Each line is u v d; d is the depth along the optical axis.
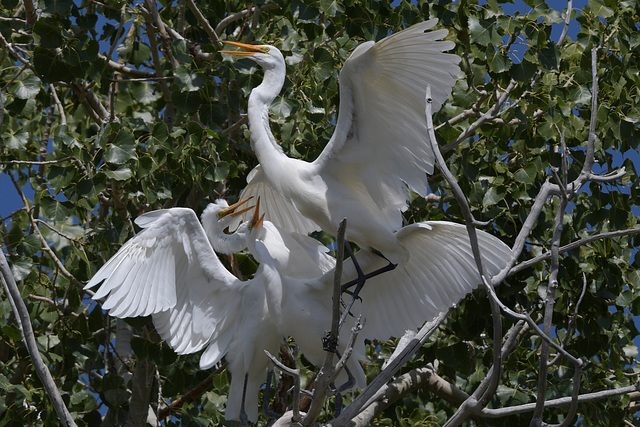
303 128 12.15
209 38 12.93
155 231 9.36
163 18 13.51
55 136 10.59
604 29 11.95
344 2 11.42
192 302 9.84
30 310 11.68
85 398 10.85
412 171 8.98
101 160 11.19
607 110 11.24
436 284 9.41
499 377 7.57
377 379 8.73
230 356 9.98
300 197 9.30
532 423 7.35
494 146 12.03
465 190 11.58
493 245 8.95
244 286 9.77
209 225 10.61
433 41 8.17
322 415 11.75
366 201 9.36
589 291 11.41
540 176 11.73
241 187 12.99
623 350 12.59
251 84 11.56
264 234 10.14
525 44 11.02
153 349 10.57
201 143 11.66
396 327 9.70
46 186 12.33
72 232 13.52
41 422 11.12
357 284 9.30
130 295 9.28
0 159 12.88
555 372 11.68
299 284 9.70
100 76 11.24
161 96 15.55
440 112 12.34
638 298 11.64
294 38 11.55
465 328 11.31
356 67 8.48
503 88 11.41
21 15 13.49
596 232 12.14
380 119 8.85
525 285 11.20
